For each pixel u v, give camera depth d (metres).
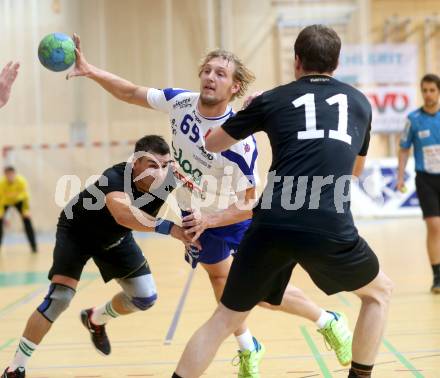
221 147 9.23
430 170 19.70
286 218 8.56
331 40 9.26
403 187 20.81
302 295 11.47
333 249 8.55
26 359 11.52
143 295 12.60
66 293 11.67
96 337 13.16
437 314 16.28
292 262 9.09
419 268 24.89
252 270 8.73
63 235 11.93
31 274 27.39
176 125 11.73
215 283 12.41
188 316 17.39
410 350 12.83
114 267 12.34
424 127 19.77
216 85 11.01
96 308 13.13
